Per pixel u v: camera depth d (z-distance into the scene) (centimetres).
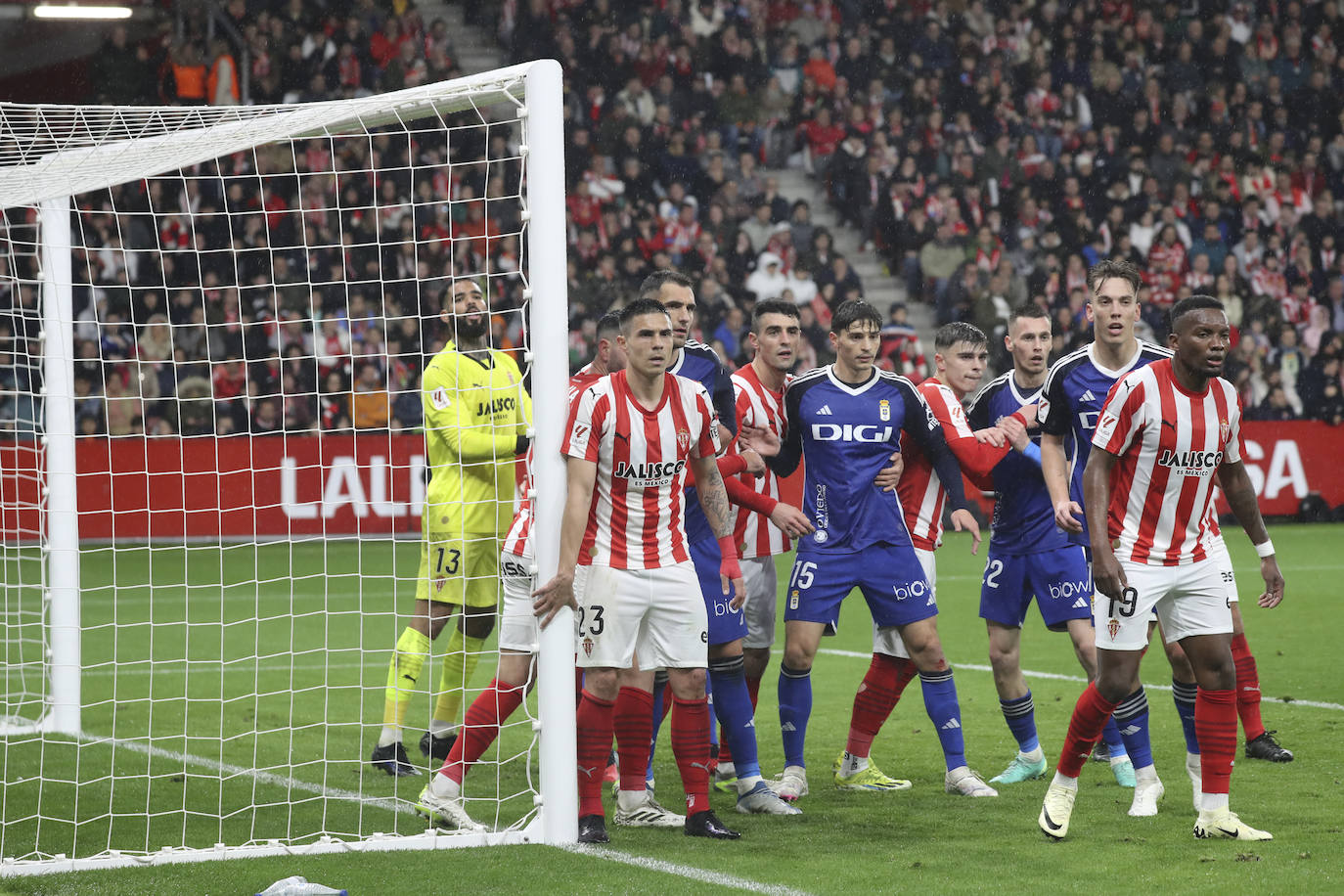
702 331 5231
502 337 5141
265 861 1214
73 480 1920
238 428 4688
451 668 1692
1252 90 6328
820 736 1834
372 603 3331
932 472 1612
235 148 1581
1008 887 1105
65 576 1919
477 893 1096
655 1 6012
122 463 4394
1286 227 6059
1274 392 5488
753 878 1136
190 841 1301
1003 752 1714
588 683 1309
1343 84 6400
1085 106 6153
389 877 1148
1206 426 1232
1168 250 5797
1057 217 5778
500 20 5956
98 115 1603
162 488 4416
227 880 1147
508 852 1240
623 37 5862
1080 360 1453
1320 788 1470
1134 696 1388
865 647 2656
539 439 1284
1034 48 6184
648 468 1283
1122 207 5859
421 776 1606
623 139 5672
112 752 1725
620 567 1295
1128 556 1253
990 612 1591
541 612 1280
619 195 5531
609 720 1310
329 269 5012
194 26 5519
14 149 1630
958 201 5778
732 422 1515
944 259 5650
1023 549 1580
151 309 4819
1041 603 1587
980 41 6203
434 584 1675
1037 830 1317
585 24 5919
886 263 5834
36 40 5441
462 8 6000
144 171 1648
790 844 1268
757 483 1591
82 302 4775
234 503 4488
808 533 1487
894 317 5350
